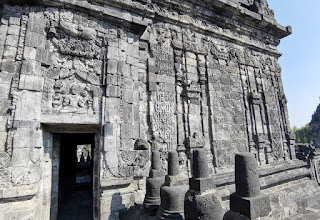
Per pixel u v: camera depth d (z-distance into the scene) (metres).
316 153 14.58
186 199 4.12
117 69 8.40
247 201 3.25
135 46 9.25
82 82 7.88
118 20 8.68
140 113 9.30
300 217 7.21
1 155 6.00
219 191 8.87
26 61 6.86
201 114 11.27
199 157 4.29
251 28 15.01
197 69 11.90
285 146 14.99
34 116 6.67
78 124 7.62
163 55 10.79
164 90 10.32
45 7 7.58
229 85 12.96
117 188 7.42
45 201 7.17
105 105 7.86
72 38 7.95
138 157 8.00
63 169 11.61
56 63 7.53
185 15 11.95
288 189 11.58
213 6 12.71
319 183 13.87
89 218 9.52
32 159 6.38
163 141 9.66
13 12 7.20
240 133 12.63
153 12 10.19
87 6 8.02
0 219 5.66
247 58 14.47
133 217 6.34
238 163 3.60
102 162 7.35
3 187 5.85
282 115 15.70
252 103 13.73
